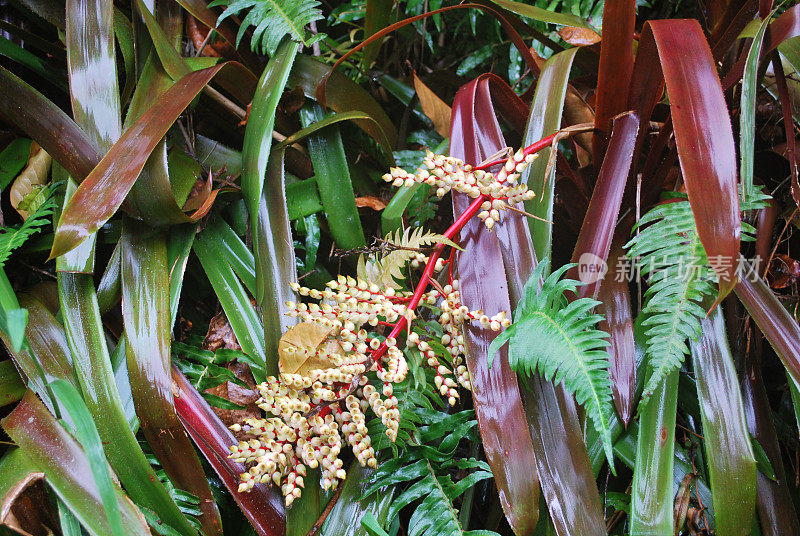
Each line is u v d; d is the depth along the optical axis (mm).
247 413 1007
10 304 694
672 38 832
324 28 1689
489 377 850
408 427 895
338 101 1207
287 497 789
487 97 1025
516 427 828
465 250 908
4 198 1213
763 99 1184
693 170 742
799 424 938
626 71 918
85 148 972
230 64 1140
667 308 790
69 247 844
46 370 898
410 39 1559
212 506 871
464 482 868
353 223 1134
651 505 806
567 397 867
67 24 1022
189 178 1131
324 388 804
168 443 878
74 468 771
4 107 942
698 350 904
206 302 1238
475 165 950
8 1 1207
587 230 932
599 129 997
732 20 992
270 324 965
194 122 1271
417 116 1481
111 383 894
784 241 1119
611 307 932
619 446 906
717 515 826
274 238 1021
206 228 1097
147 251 1005
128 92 1188
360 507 878
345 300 844
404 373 806
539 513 884
